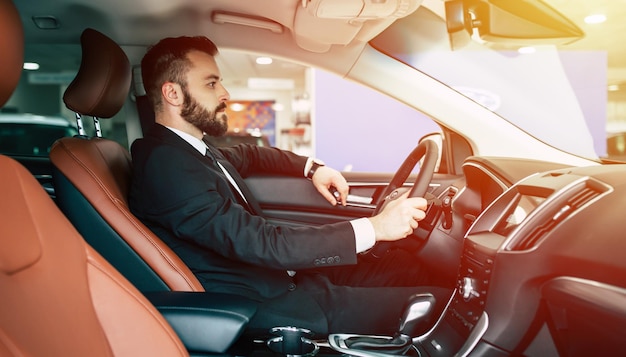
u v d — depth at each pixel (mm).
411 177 2100
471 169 1724
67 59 2205
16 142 3256
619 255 982
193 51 1602
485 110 2066
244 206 1661
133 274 1308
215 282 1442
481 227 1309
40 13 1830
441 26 2129
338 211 2107
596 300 982
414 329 1274
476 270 1195
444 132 2186
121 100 1557
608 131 4621
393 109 5816
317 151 5906
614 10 4090
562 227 1083
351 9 1500
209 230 1353
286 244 1308
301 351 1116
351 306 1491
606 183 1095
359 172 2186
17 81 777
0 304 575
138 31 1938
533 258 1099
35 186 784
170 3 1788
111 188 1354
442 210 1729
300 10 1631
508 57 3184
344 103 5820
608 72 4586
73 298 741
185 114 1601
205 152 1634
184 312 1059
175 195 1385
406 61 2045
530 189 1250
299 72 8266
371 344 1222
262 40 1985
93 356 719
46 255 723
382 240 1451
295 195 2082
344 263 1321
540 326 1136
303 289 1571
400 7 1484
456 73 2502
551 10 1784
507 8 1787
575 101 3908
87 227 1311
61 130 3322
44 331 631
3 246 639
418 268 1795
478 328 1143
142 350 821
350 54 1971
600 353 1104
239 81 9852
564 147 2271
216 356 1054
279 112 13672
